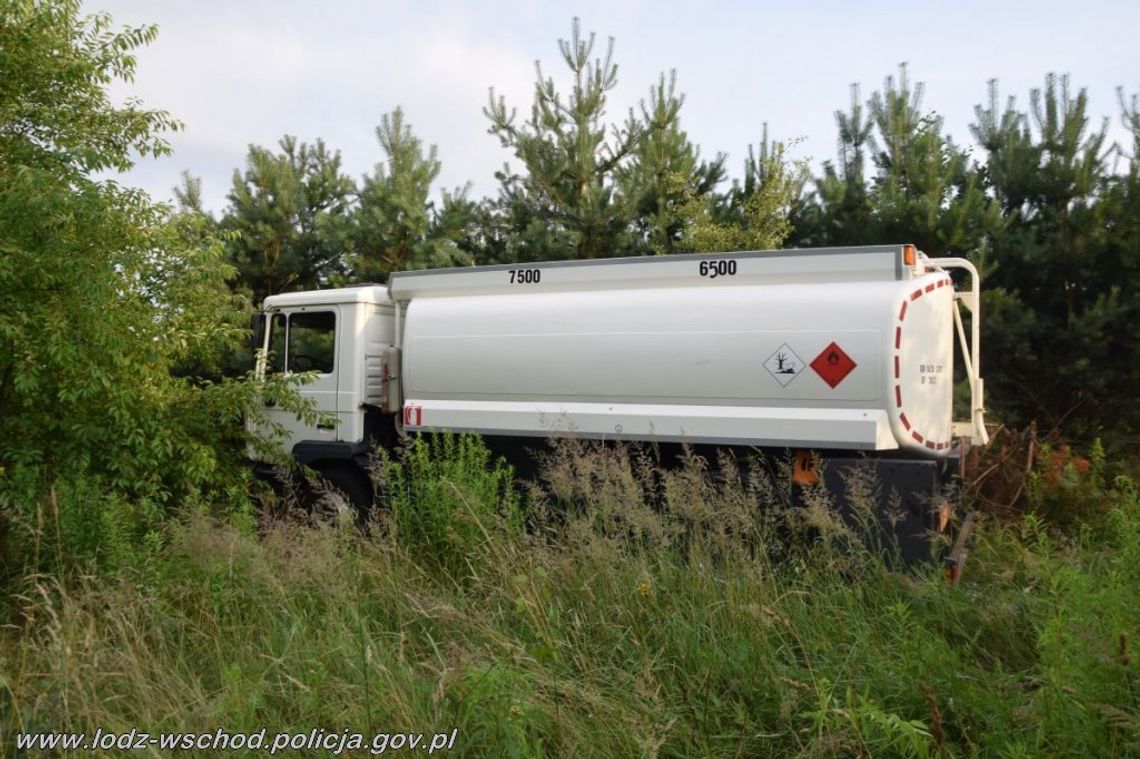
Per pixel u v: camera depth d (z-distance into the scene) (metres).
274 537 5.47
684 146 13.74
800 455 6.70
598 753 3.56
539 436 7.56
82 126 6.75
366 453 8.40
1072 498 7.75
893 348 6.38
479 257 14.38
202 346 7.35
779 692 3.89
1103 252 9.98
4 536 5.68
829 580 5.15
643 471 6.55
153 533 5.44
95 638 4.22
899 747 3.38
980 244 10.26
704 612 4.65
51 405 6.36
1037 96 10.48
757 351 6.74
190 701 3.88
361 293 8.50
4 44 6.41
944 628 4.72
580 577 5.10
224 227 14.75
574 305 7.49
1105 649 3.40
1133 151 10.09
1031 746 3.31
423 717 3.68
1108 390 10.36
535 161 13.20
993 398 10.38
